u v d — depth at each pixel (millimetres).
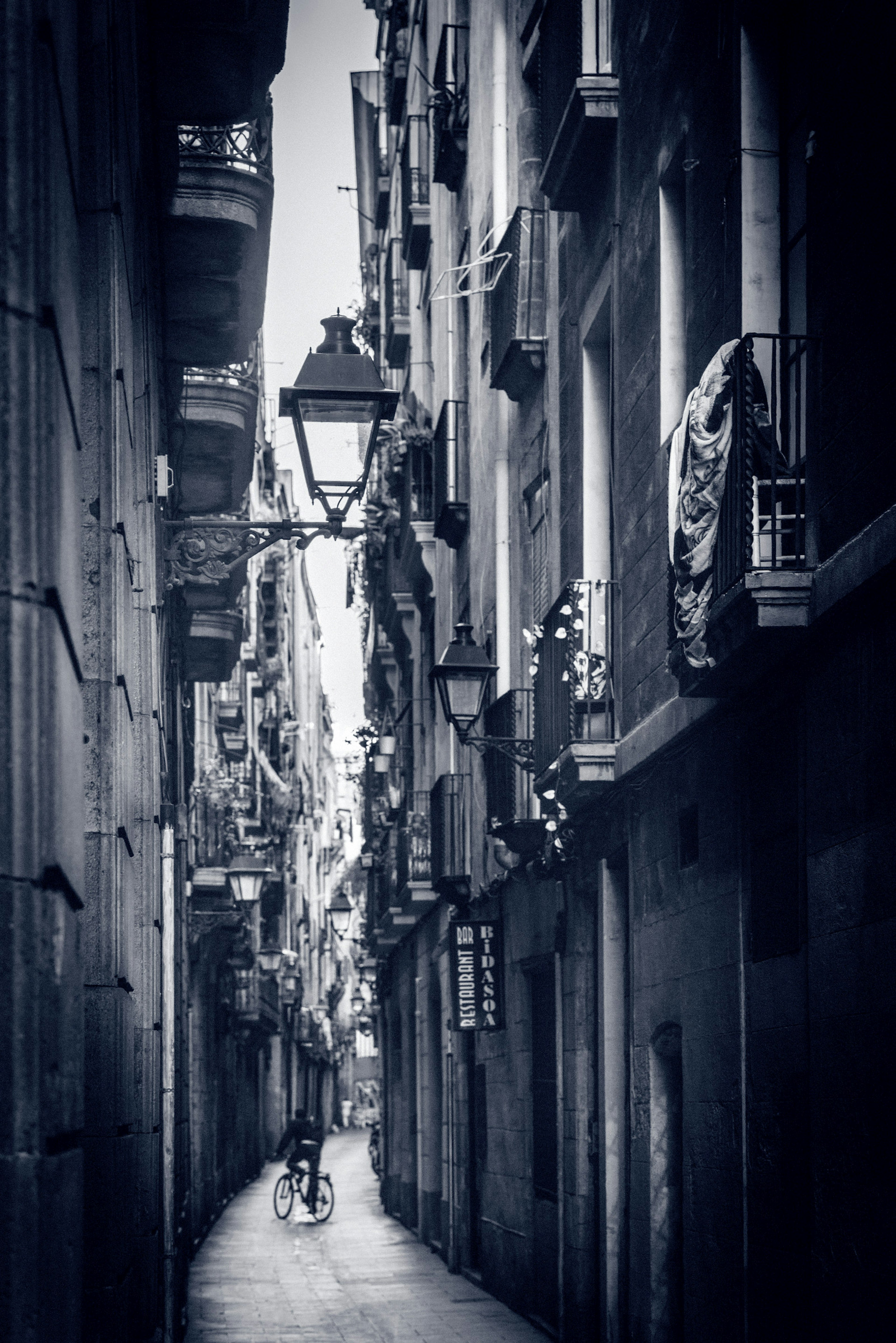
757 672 9312
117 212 7770
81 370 7422
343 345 11602
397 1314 19062
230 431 18781
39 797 3832
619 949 14164
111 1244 7180
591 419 15094
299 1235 31562
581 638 13711
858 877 8023
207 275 15172
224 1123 39906
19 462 3865
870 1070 7797
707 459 9242
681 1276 12203
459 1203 23828
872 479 7820
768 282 9938
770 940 9523
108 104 7551
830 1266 8266
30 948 3768
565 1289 15594
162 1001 13047
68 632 4266
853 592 7793
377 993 42219
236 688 40625
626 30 13570
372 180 41562
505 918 19812
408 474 28828
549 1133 17203
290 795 52438
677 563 9820
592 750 13203
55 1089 3902
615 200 13898
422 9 29688
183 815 21719
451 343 24859
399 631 33688
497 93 19688
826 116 8586
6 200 3926
